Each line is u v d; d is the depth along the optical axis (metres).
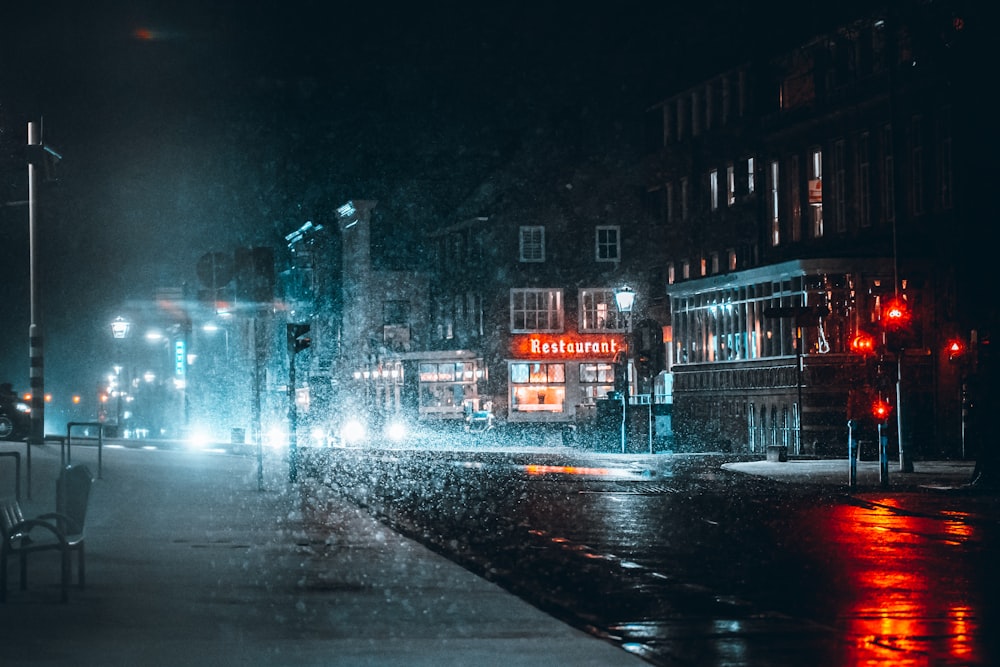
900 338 32.34
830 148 58.94
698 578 16.17
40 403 40.69
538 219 80.06
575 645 11.18
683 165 72.62
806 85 63.09
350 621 12.40
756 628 12.27
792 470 39.59
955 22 32.22
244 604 13.45
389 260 88.88
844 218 58.06
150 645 10.99
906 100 53.78
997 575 16.47
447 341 85.69
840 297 52.91
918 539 20.88
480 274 80.69
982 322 31.56
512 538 20.88
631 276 80.12
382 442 74.38
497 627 12.12
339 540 19.94
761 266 55.62
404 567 16.72
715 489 32.38
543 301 79.94
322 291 97.38
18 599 13.68
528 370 79.75
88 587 14.62
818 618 13.01
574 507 26.92
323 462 46.38
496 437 73.00
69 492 15.07
